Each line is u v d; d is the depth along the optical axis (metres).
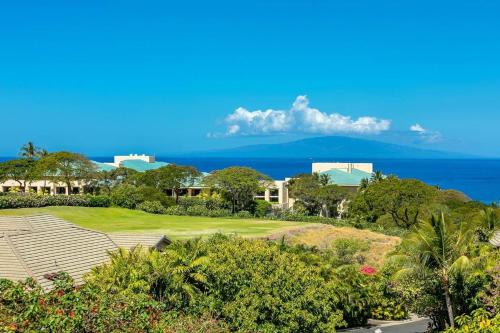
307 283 25.02
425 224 28.62
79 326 13.19
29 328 12.55
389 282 36.34
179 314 22.05
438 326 30.17
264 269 24.98
